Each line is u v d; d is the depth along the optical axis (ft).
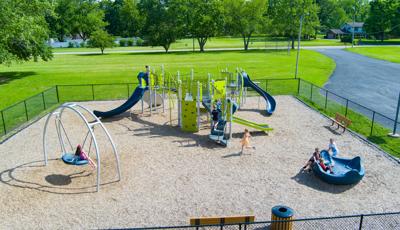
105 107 92.22
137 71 156.04
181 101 69.72
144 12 280.92
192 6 260.21
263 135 68.59
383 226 38.88
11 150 61.00
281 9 254.27
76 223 39.37
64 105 48.16
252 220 37.47
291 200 44.24
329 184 48.52
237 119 66.85
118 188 47.21
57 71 159.43
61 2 391.45
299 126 74.33
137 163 55.21
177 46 323.16
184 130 71.10
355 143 64.34
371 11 344.90
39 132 70.74
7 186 47.26
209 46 308.81
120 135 68.90
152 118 81.00
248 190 46.68
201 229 38.29
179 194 45.62
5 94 111.86
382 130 72.18
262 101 97.71
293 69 157.07
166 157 57.67
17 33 116.88
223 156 58.08
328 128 72.95
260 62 183.11
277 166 54.24
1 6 109.29
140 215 40.91
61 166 53.98
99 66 175.63
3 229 38.24
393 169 53.47
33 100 101.40
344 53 225.15
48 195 45.24
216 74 145.18
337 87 118.83
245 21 257.34
